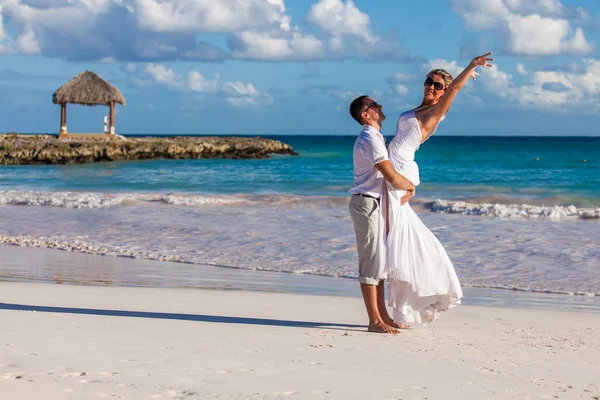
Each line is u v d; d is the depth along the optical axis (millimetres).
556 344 4637
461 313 6020
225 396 3078
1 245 10797
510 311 6164
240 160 49281
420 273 4695
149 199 18438
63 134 51375
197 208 16406
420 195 20875
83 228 12781
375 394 3188
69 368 3492
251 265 9062
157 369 3520
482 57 4570
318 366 3688
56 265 8953
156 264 9141
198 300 6355
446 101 4684
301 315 5672
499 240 11258
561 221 14000
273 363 3727
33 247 10617
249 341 4324
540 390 3352
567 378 3609
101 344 4090
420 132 4762
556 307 6660
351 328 5059
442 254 4758
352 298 6668
